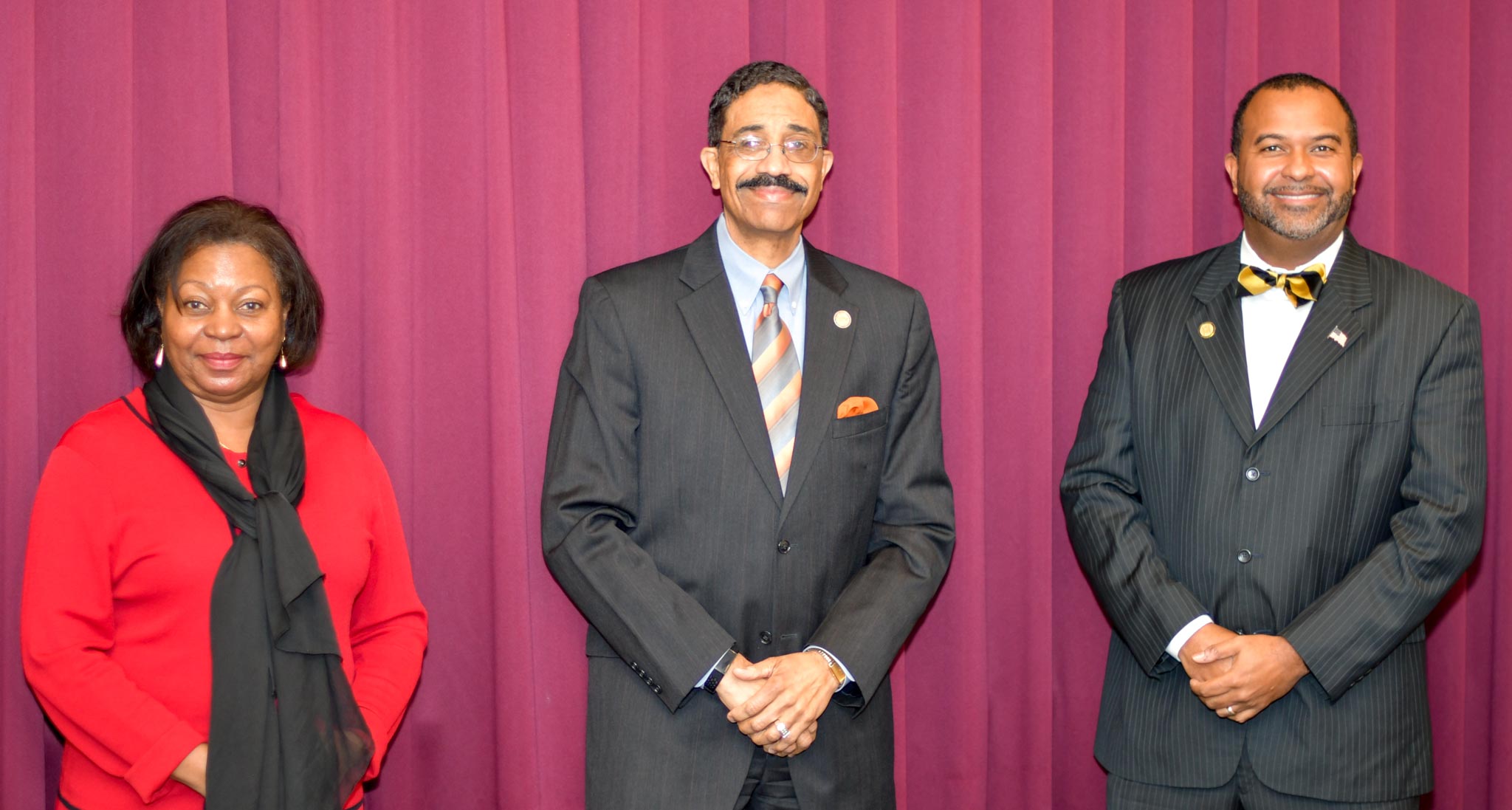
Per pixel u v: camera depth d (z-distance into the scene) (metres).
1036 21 2.33
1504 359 2.56
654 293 1.85
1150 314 2.03
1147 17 2.43
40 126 1.92
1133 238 2.47
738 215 1.85
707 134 2.06
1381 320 1.89
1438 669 2.53
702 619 1.70
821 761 1.78
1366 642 1.77
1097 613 2.45
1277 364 1.95
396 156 2.06
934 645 2.35
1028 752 2.40
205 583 1.58
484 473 2.13
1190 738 1.90
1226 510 1.88
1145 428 1.98
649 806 1.74
